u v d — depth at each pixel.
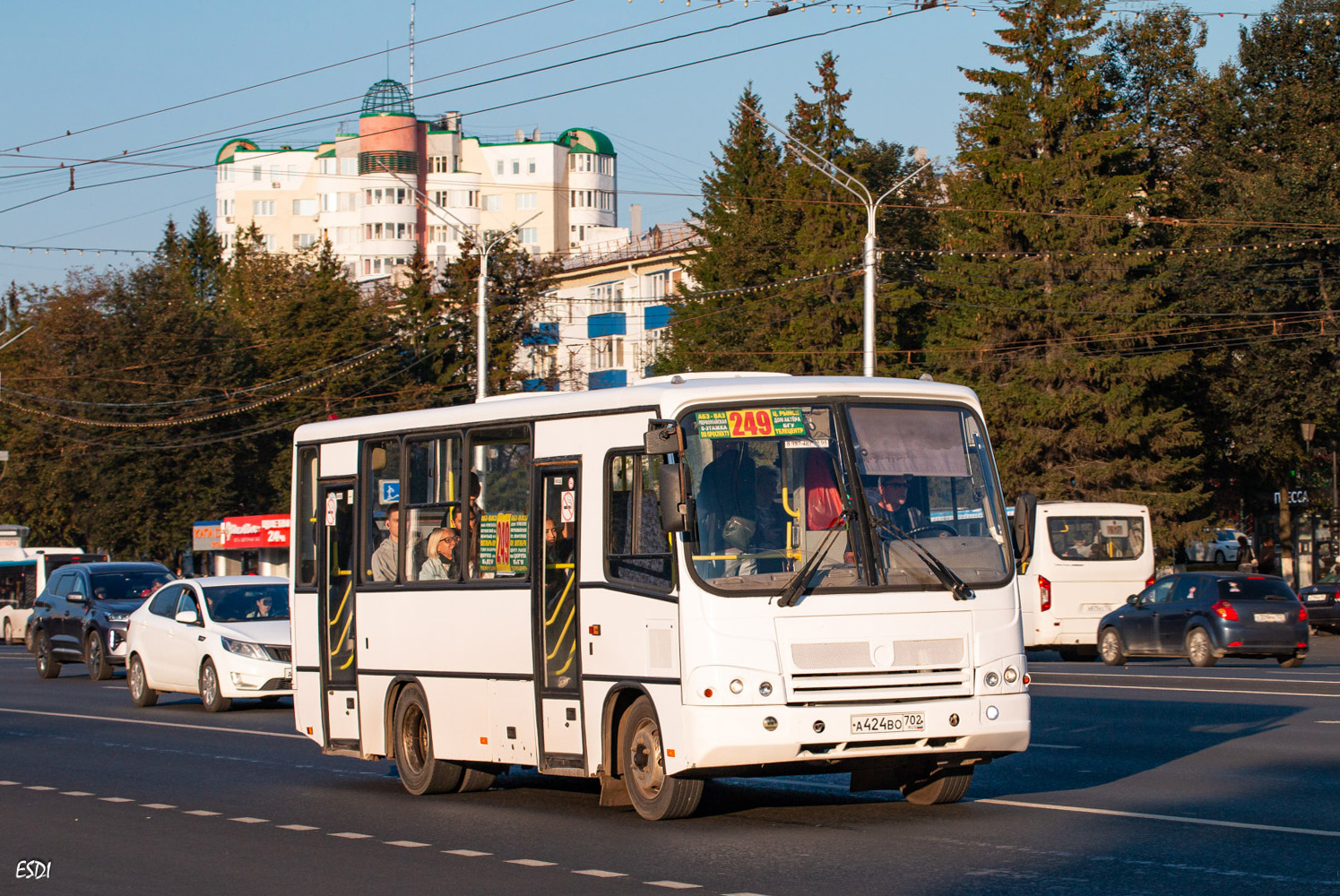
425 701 14.27
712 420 11.44
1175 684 24.11
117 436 70.38
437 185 151.00
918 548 11.50
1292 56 61.69
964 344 53.38
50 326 75.44
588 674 12.22
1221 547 70.06
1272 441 53.19
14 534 59.56
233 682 23.84
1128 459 51.12
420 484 14.56
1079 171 52.44
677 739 11.16
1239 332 53.06
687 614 11.08
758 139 72.62
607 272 84.75
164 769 16.81
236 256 97.94
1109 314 51.53
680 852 10.56
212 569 70.25
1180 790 13.08
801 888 9.15
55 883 10.06
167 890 9.79
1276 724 18.03
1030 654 38.06
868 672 11.16
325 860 10.78
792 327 58.94
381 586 14.97
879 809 12.44
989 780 14.06
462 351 68.06
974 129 54.25
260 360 71.81
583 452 12.45
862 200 37.66
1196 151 63.03
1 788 15.30
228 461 69.75
